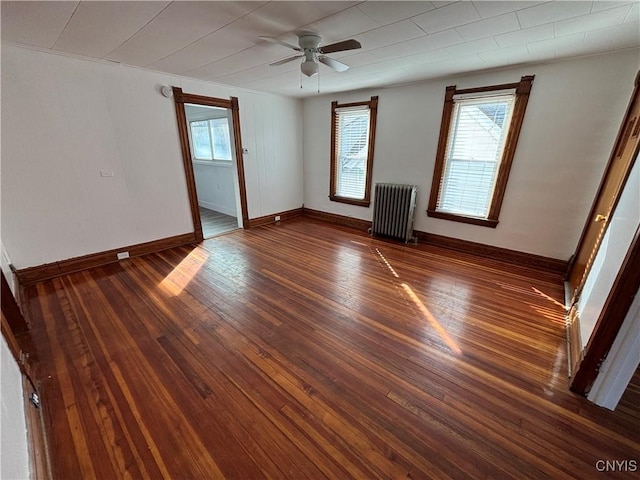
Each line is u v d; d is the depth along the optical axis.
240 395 1.65
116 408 1.56
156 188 3.71
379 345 2.07
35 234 2.87
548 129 3.08
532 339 2.15
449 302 2.66
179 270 3.28
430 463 1.30
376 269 3.37
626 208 1.74
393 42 2.44
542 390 1.69
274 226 5.21
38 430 1.36
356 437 1.42
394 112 4.20
